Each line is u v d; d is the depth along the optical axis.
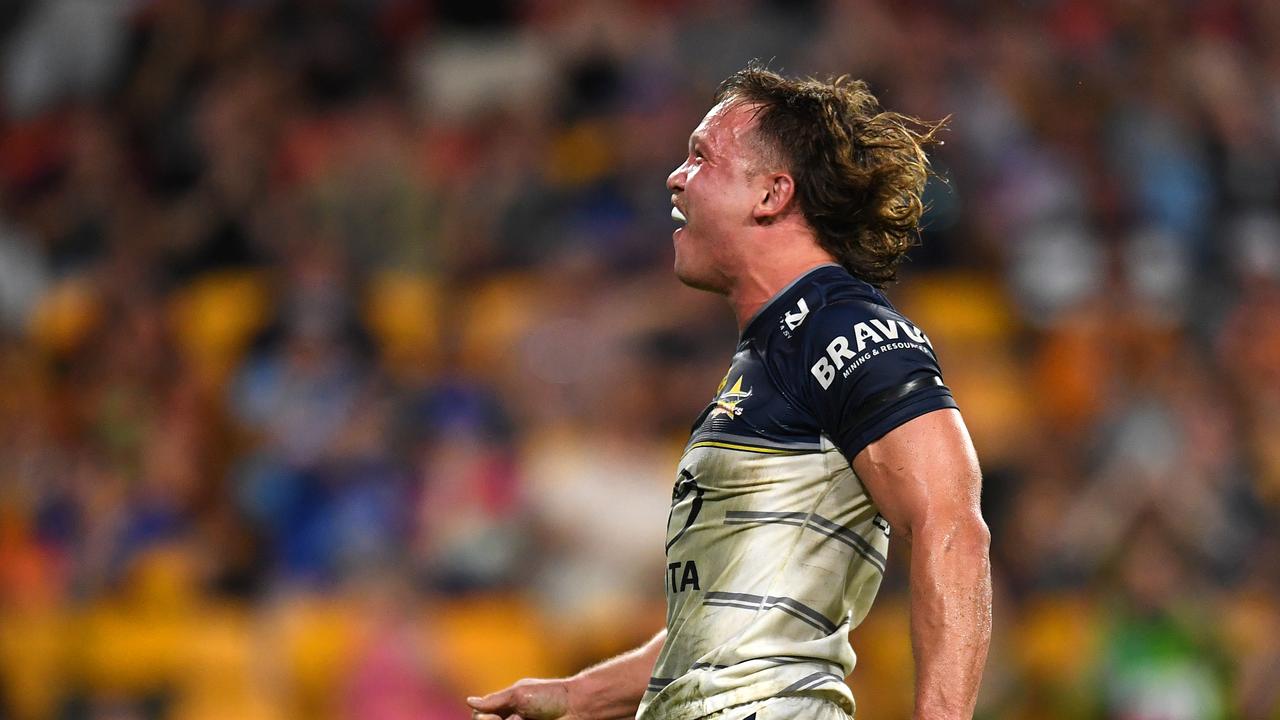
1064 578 30.58
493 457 32.47
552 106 43.78
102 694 31.80
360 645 29.25
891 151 11.38
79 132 46.84
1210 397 34.91
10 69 49.94
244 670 30.92
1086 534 30.83
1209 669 28.88
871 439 10.22
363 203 41.31
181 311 40.91
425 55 47.03
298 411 35.19
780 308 10.91
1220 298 39.03
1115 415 33.41
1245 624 29.67
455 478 31.83
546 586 30.22
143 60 48.03
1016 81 42.44
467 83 46.19
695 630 10.55
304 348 36.44
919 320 37.50
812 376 10.52
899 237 11.55
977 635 9.80
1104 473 31.86
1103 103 42.69
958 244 38.75
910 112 40.19
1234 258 40.75
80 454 36.22
